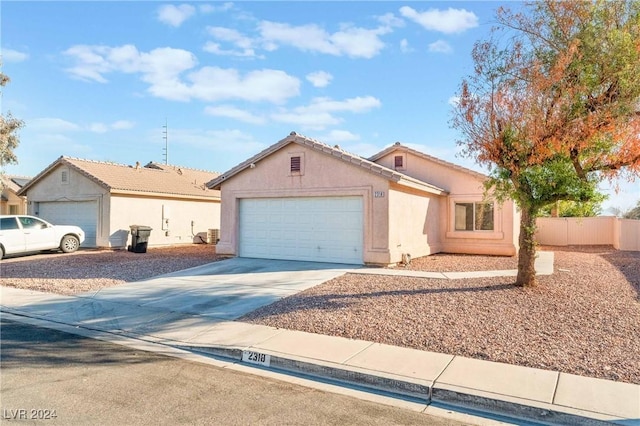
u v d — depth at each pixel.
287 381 5.77
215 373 6.01
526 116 9.00
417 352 6.46
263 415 4.68
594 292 9.83
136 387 5.41
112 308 9.52
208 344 7.05
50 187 22.05
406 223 15.46
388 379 5.52
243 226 16.55
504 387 5.23
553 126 8.79
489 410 4.95
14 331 8.01
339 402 5.11
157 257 17.19
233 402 5.02
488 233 18.38
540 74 8.93
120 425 4.37
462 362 6.05
